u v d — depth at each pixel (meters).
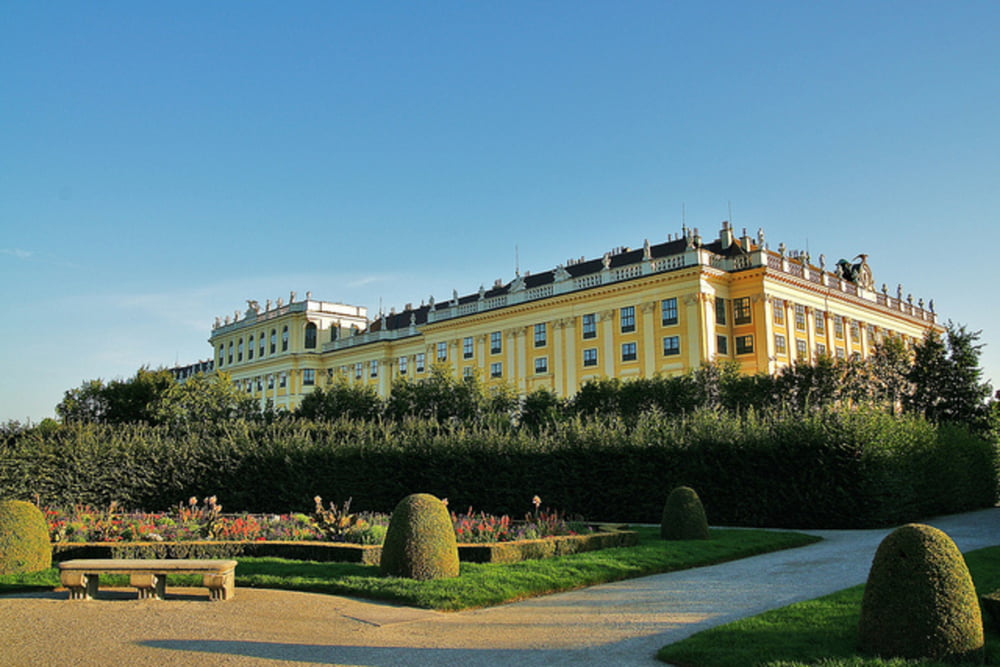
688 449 28.19
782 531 22.73
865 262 68.44
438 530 14.10
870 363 49.25
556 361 60.59
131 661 8.96
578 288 59.44
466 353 68.88
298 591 13.54
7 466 30.67
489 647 9.64
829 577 14.76
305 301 91.38
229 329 104.31
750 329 53.22
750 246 56.12
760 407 42.59
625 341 55.91
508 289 71.62
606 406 45.72
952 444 29.64
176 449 33.50
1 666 8.79
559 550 17.14
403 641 9.94
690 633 10.33
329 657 9.16
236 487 33.00
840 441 25.22
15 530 15.78
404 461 32.22
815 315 58.16
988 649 8.66
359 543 17.89
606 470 29.58
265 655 9.23
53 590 14.14
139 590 12.87
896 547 8.52
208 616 11.43
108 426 37.03
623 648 9.59
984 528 23.05
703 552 17.80
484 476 31.03
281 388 91.75
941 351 45.59
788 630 9.62
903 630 8.26
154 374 62.66
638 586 14.19
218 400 53.69
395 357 81.00
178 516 22.20
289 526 20.09
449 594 12.44
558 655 9.27
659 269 54.47
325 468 32.56
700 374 46.16
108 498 32.03
